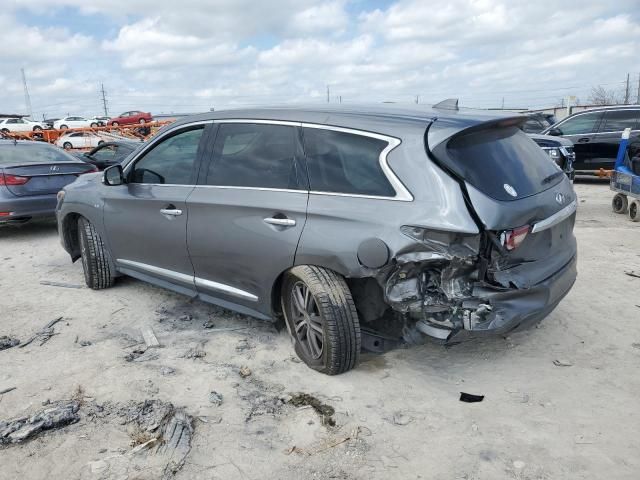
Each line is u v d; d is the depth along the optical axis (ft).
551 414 10.38
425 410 10.56
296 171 11.87
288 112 12.47
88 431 10.03
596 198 36.83
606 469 8.86
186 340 13.85
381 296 11.21
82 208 17.16
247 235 12.30
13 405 10.90
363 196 10.77
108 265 17.34
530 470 8.87
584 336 13.71
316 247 11.02
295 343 12.37
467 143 10.60
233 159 13.14
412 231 9.95
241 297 13.05
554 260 11.52
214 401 10.93
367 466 9.04
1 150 27.12
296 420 10.30
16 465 9.12
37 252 23.89
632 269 19.31
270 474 8.90
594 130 42.22
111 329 14.71
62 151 29.60
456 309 10.11
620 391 11.15
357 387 11.38
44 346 13.69
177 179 14.35
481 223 9.73
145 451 9.46
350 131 11.29
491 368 12.16
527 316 10.55
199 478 8.82
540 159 12.17
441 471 8.89
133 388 11.48
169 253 14.52
